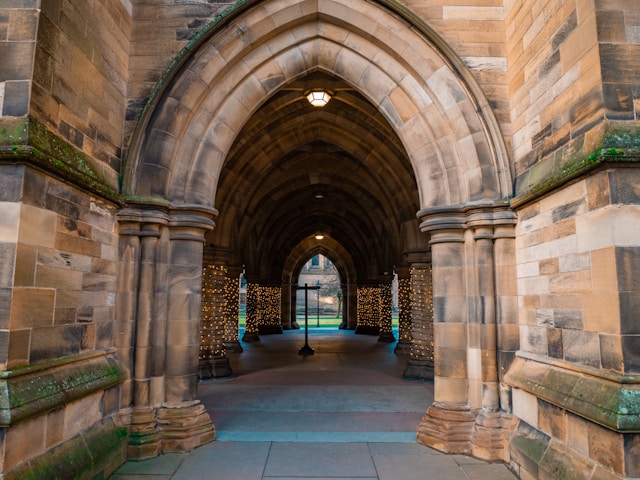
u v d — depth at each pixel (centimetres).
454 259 535
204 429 524
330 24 578
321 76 851
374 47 575
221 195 988
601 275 349
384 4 548
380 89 578
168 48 561
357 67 583
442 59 546
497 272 510
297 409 679
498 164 519
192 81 542
